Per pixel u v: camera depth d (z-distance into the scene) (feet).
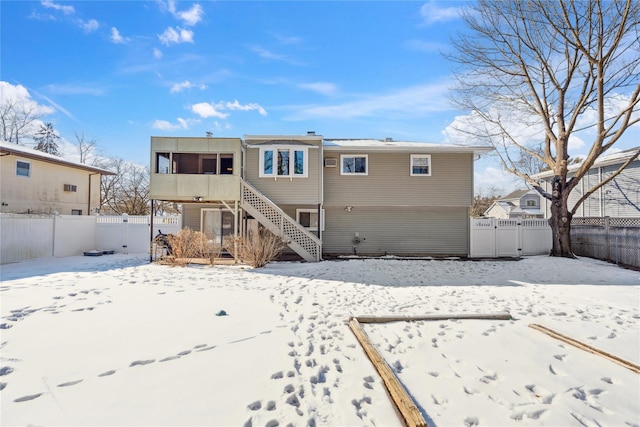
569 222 45.06
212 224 50.85
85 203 70.54
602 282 30.19
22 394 9.55
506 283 29.37
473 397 10.02
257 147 45.78
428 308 20.24
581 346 13.99
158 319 16.84
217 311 18.57
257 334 14.89
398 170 48.96
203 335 14.58
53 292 22.76
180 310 18.63
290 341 14.14
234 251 40.32
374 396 9.91
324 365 11.96
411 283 28.94
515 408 9.44
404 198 48.78
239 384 10.39
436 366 12.14
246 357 12.42
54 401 9.23
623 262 38.78
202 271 33.96
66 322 16.08
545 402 9.80
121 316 17.28
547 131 47.19
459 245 50.47
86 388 9.95
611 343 14.75
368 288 26.35
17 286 24.91
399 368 11.95
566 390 10.52
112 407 9.00
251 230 48.80
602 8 40.22
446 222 50.70
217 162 42.98
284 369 11.48
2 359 11.81
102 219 53.88
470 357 12.97
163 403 9.23
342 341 14.37
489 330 16.16
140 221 55.31
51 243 45.55
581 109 45.91
